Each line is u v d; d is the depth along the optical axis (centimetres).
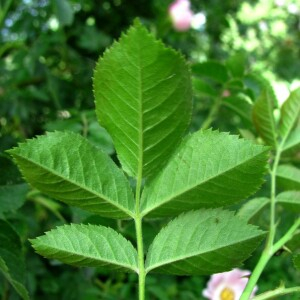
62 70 49
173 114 10
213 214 11
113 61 9
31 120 44
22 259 16
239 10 84
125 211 11
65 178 11
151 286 43
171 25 50
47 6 48
